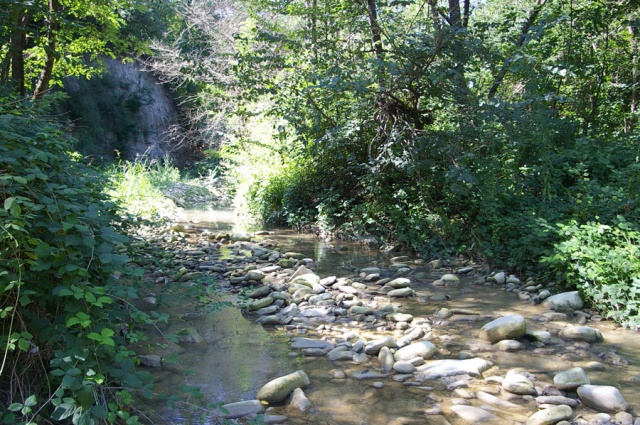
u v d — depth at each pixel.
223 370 3.52
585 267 5.00
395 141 7.69
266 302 5.01
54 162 2.95
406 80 7.40
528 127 6.66
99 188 3.79
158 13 21.38
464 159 6.76
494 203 6.61
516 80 7.95
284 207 10.84
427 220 7.73
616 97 9.25
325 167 9.84
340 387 3.30
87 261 2.59
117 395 2.45
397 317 4.71
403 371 3.52
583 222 5.96
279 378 3.20
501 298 5.42
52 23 8.13
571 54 8.30
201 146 27.02
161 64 18.42
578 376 3.28
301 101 7.86
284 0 8.68
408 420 2.88
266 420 2.82
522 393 3.19
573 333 4.20
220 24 16.91
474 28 7.58
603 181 6.97
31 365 2.54
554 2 8.23
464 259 7.12
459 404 3.07
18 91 7.31
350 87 6.92
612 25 8.73
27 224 2.24
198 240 8.77
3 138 2.63
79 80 21.94
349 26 7.80
